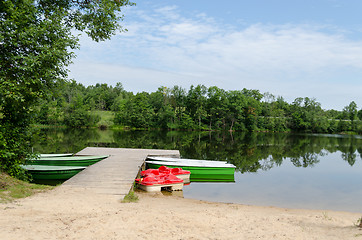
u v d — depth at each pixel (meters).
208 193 11.04
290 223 5.82
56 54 8.22
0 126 8.38
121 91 106.62
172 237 4.42
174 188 11.08
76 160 14.27
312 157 23.05
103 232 4.38
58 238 3.95
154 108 74.75
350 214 8.27
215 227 5.20
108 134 46.28
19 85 8.12
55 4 10.21
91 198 7.08
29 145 9.95
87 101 85.81
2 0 7.61
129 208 6.30
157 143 32.03
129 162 13.79
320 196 10.85
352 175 15.53
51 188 8.13
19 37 7.69
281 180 13.98
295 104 88.50
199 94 74.81
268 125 75.25
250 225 5.52
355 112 80.88
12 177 8.59
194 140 38.03
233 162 19.55
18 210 5.25
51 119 63.28
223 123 73.12
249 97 80.75
